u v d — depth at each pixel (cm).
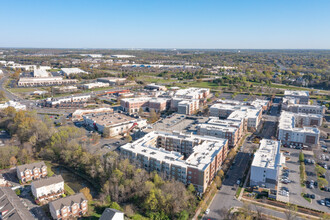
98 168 18288
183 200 15025
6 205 14512
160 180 16688
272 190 16675
